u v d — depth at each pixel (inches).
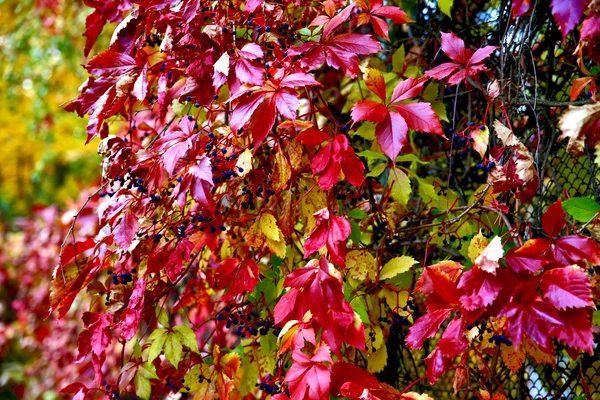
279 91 38.8
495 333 38.8
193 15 42.1
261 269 49.1
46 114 169.3
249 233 44.1
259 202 47.3
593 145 36.3
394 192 45.5
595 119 35.9
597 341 43.5
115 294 47.3
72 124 191.5
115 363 96.1
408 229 46.6
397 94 40.2
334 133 40.4
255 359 48.7
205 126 43.5
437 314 36.8
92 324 46.4
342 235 38.5
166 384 47.9
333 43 41.5
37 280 132.5
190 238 44.1
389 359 51.9
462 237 47.6
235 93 39.6
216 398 47.6
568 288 33.0
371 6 42.9
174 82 46.4
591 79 38.1
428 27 53.3
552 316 32.8
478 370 45.0
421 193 49.2
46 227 131.7
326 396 36.6
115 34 45.3
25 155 218.8
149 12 44.3
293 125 42.5
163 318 47.0
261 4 43.3
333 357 46.6
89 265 45.3
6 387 134.5
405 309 44.1
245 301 49.4
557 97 48.1
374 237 49.8
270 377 47.5
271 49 45.2
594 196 41.9
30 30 129.7
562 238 35.2
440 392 53.9
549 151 44.9
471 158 55.4
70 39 127.6
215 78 41.2
